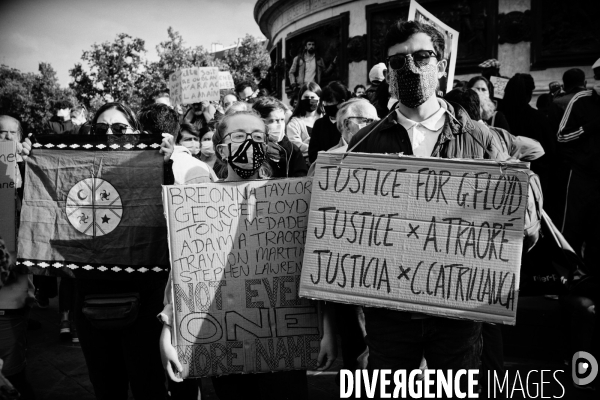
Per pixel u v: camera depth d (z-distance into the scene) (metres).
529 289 3.15
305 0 16.19
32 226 3.18
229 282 2.71
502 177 2.47
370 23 14.16
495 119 5.59
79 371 4.96
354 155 2.57
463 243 2.47
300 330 2.72
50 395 4.47
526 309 4.84
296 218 2.74
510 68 12.92
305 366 2.72
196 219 2.73
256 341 2.71
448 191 2.50
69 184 3.18
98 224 3.15
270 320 2.71
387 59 2.67
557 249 3.05
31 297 3.43
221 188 2.75
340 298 2.53
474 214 2.47
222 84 9.98
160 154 3.18
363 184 2.55
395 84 2.64
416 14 4.35
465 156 2.68
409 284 2.49
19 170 3.95
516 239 2.45
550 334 4.75
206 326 2.70
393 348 2.59
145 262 3.13
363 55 14.41
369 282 2.52
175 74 9.12
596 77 5.02
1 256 2.65
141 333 3.19
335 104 5.93
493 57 12.96
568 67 12.53
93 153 3.19
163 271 3.14
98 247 3.15
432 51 2.60
